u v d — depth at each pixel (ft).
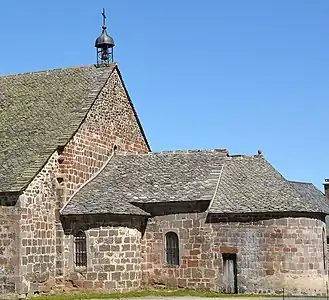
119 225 117.70
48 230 116.57
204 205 120.78
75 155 124.26
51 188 118.32
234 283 118.42
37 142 122.31
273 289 116.78
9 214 109.81
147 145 156.04
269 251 117.60
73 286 117.19
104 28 152.15
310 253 119.75
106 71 141.08
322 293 119.65
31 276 111.04
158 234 122.93
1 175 113.60
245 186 125.18
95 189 124.88
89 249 116.67
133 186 126.93
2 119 133.69
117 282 116.16
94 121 132.36
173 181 126.93
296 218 119.14
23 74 149.59
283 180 128.26
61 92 138.10
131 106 149.07
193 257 120.47
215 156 133.49
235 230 119.24
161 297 108.88
